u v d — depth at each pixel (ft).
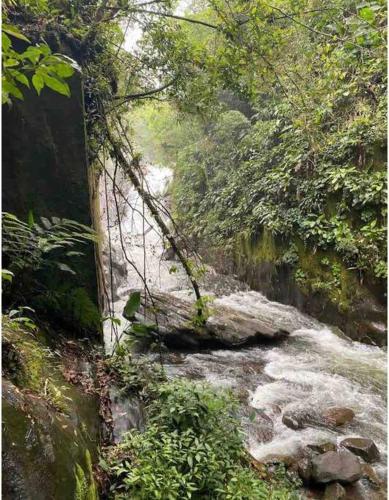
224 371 14.16
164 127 31.50
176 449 6.44
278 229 20.98
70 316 8.57
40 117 8.38
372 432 10.87
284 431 10.84
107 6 10.39
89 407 6.64
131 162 11.12
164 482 5.58
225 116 28.91
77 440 5.29
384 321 15.93
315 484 8.79
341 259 17.94
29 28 8.30
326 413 11.62
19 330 6.70
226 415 7.68
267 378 13.82
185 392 7.43
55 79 3.48
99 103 10.61
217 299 21.99
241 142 28.91
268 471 8.76
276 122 24.00
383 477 9.09
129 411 7.52
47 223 7.02
